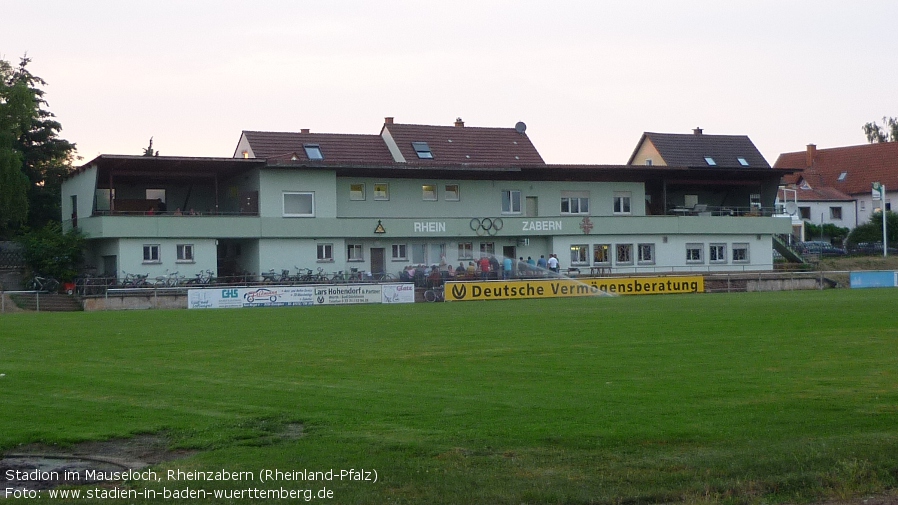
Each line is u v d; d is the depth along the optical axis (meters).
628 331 28.31
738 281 58.00
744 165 84.88
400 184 63.00
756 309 37.50
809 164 106.19
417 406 15.84
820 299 44.50
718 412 14.92
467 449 12.71
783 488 10.62
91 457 12.84
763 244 69.69
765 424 13.95
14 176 60.12
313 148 68.81
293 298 47.56
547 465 11.79
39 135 72.38
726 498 10.33
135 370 20.64
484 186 65.06
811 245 80.50
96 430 14.24
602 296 53.38
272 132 69.12
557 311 38.53
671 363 20.81
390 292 49.72
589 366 20.48
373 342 26.05
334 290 48.41
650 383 17.97
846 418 14.31
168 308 46.31
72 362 22.11
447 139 72.75
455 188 64.50
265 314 39.06
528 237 65.06
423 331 29.34
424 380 18.78
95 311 43.41
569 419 14.52
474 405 15.86
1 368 21.05
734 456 11.95
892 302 40.97
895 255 78.31
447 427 14.10
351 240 60.69
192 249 55.88
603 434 13.40
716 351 22.92
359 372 20.05
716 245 68.69
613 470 11.45
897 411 14.85
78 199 59.19
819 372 19.17
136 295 46.44
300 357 22.72
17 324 33.72
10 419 15.08
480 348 24.16
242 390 17.73
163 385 18.42
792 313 34.84
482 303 47.06
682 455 12.16
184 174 57.44
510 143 74.62
